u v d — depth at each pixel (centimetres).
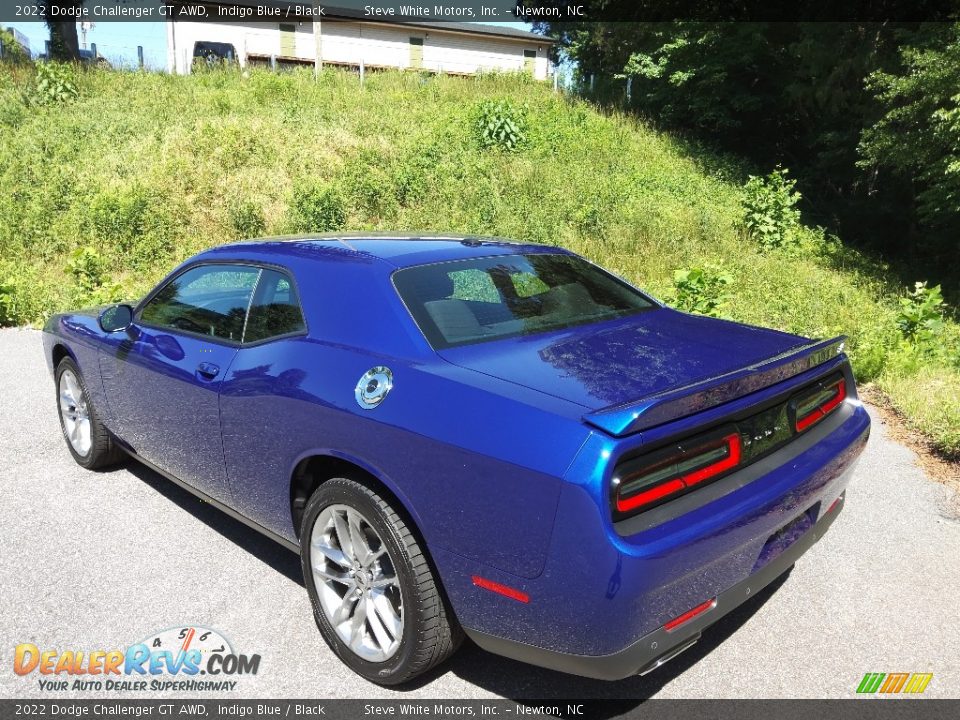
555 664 230
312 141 1469
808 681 271
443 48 3762
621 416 210
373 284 297
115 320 397
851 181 1925
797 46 1930
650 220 1215
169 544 374
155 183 1266
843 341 294
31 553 363
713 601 240
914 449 502
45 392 633
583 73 3142
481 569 232
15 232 1145
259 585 338
